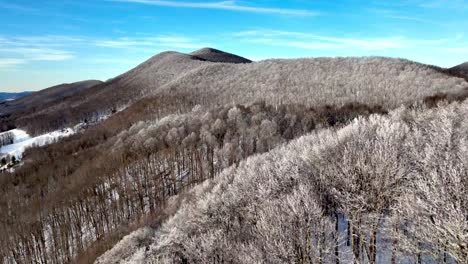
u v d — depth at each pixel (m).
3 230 76.69
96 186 81.75
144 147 95.31
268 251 24.33
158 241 40.16
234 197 38.91
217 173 68.06
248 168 48.25
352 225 26.17
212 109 111.00
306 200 26.73
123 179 81.06
